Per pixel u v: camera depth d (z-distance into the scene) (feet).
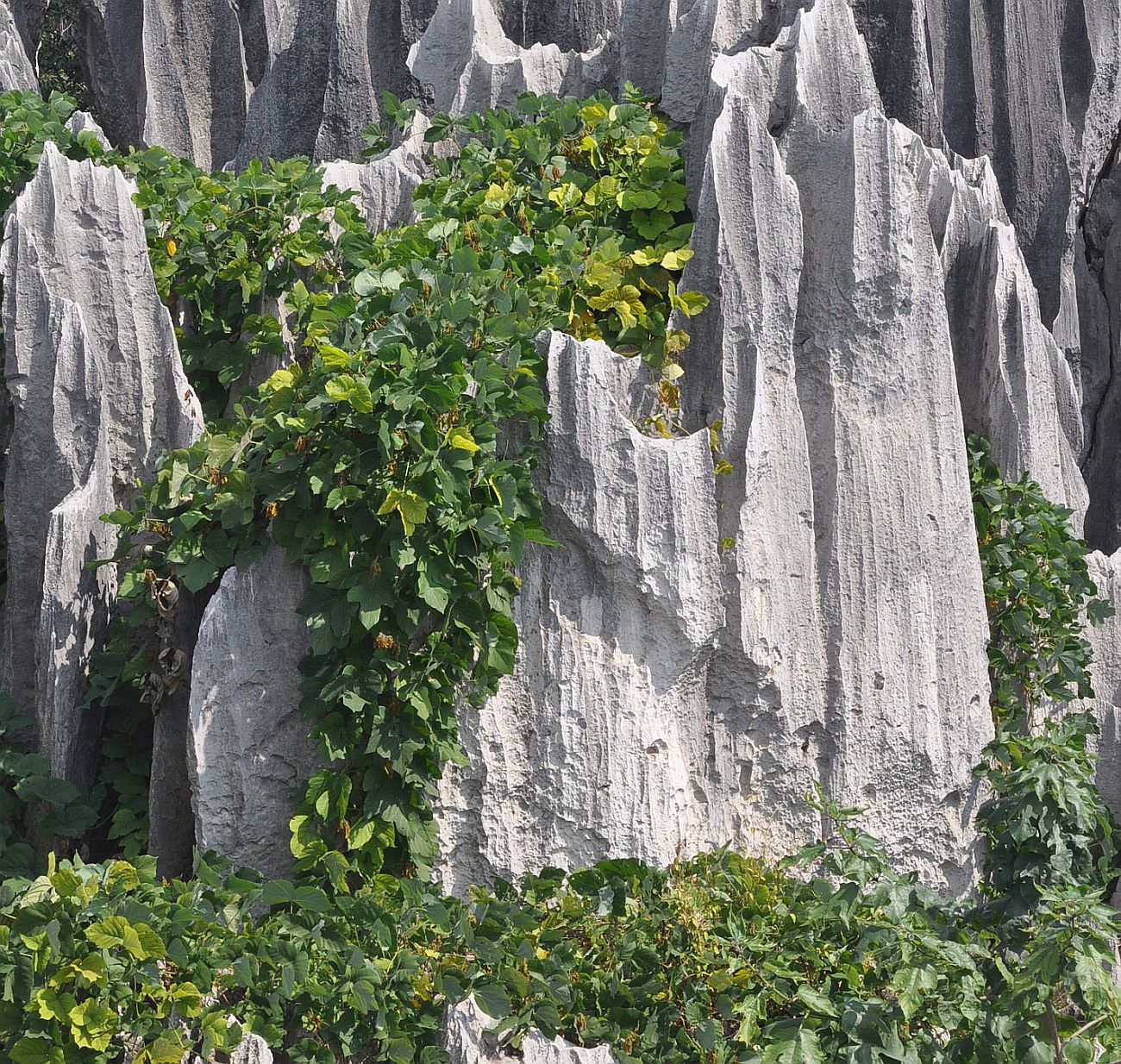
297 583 67.97
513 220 80.38
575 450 69.26
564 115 83.76
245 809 66.54
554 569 70.03
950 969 60.95
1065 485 91.35
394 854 67.31
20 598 73.82
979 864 77.36
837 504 74.74
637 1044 59.72
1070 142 107.65
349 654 65.92
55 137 83.97
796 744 74.02
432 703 65.98
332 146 110.11
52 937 53.62
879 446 75.66
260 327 78.59
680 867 68.08
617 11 107.86
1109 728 85.92
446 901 64.13
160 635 69.41
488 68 94.79
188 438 75.25
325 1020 57.47
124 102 126.31
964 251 86.63
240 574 67.00
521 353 68.69
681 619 70.03
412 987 58.90
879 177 76.38
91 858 73.20
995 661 80.12
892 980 59.88
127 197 75.92
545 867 67.67
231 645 66.39
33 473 73.87
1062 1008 61.36
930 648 75.92
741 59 79.92
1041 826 65.41
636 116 84.02
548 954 61.21
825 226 76.59
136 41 124.88
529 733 69.82
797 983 60.90
